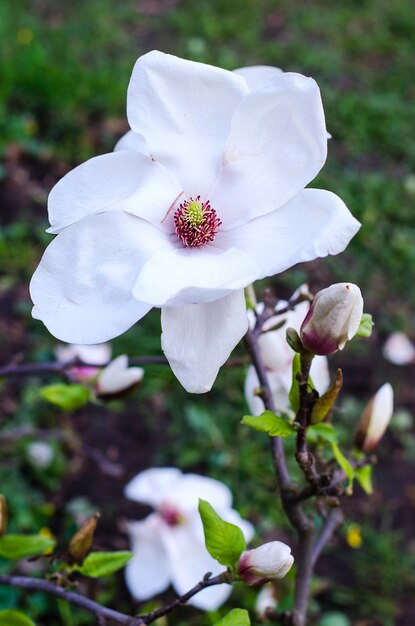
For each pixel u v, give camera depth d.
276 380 0.67
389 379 1.29
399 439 1.21
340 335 0.54
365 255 1.46
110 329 0.53
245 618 0.55
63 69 1.69
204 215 0.56
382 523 1.10
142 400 1.19
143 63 0.56
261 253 0.55
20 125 1.53
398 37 2.22
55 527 1.04
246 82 0.59
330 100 1.84
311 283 1.39
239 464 1.10
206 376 0.52
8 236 1.36
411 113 1.84
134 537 0.92
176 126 0.57
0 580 0.65
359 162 1.70
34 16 2.08
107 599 0.95
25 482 1.06
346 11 2.32
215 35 2.12
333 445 0.62
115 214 0.55
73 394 0.77
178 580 0.88
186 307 0.53
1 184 1.45
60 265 0.54
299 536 0.65
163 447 1.15
